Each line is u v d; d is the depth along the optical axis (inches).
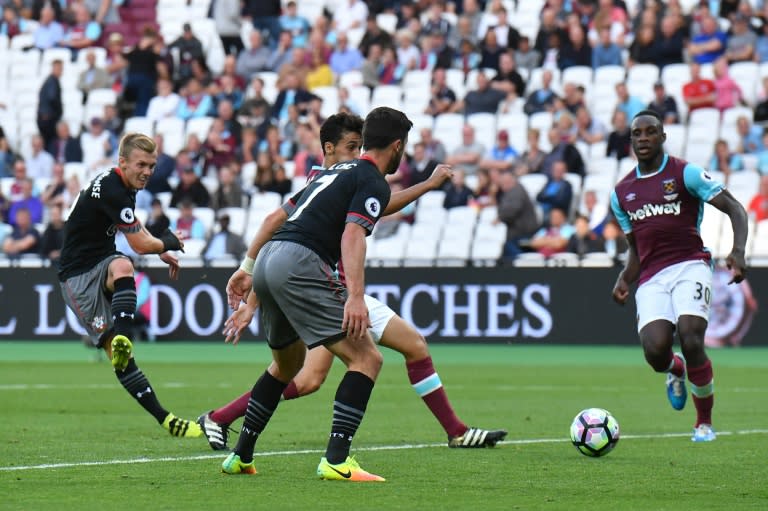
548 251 2790.4
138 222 1243.8
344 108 3090.6
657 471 971.9
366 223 850.8
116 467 983.6
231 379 2091.5
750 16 3127.5
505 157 3024.1
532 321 2748.5
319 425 1364.4
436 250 2957.7
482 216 2942.9
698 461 1040.2
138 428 1328.7
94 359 2637.8
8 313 3021.7
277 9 3732.8
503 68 3216.0
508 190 2854.3
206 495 820.6
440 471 968.3
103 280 1236.5
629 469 985.5
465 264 2859.3
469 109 3218.5
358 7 3681.1
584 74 3198.8
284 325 898.7
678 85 3095.5
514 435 1268.5
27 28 3988.7
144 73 3577.8
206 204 3120.1
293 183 3144.7
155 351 2800.2
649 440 1222.9
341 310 874.8
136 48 3587.6
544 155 2957.7
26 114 3649.1
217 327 2906.0
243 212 3085.6
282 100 3353.8
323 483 884.0
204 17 3895.2
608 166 2933.1
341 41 3491.6
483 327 2775.6
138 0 3986.2
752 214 2721.5
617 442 1095.0
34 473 943.7
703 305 1211.2
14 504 777.6
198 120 3432.6
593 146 2989.7
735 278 1177.4
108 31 3937.0
